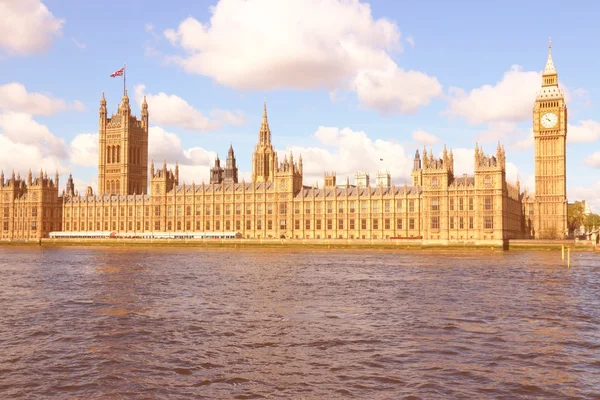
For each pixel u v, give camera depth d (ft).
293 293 255.29
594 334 168.14
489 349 151.02
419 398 115.65
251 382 125.18
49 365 138.10
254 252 649.20
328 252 642.63
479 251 648.79
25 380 127.13
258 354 146.92
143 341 160.56
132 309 211.82
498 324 182.09
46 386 123.13
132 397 116.67
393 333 169.48
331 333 169.78
